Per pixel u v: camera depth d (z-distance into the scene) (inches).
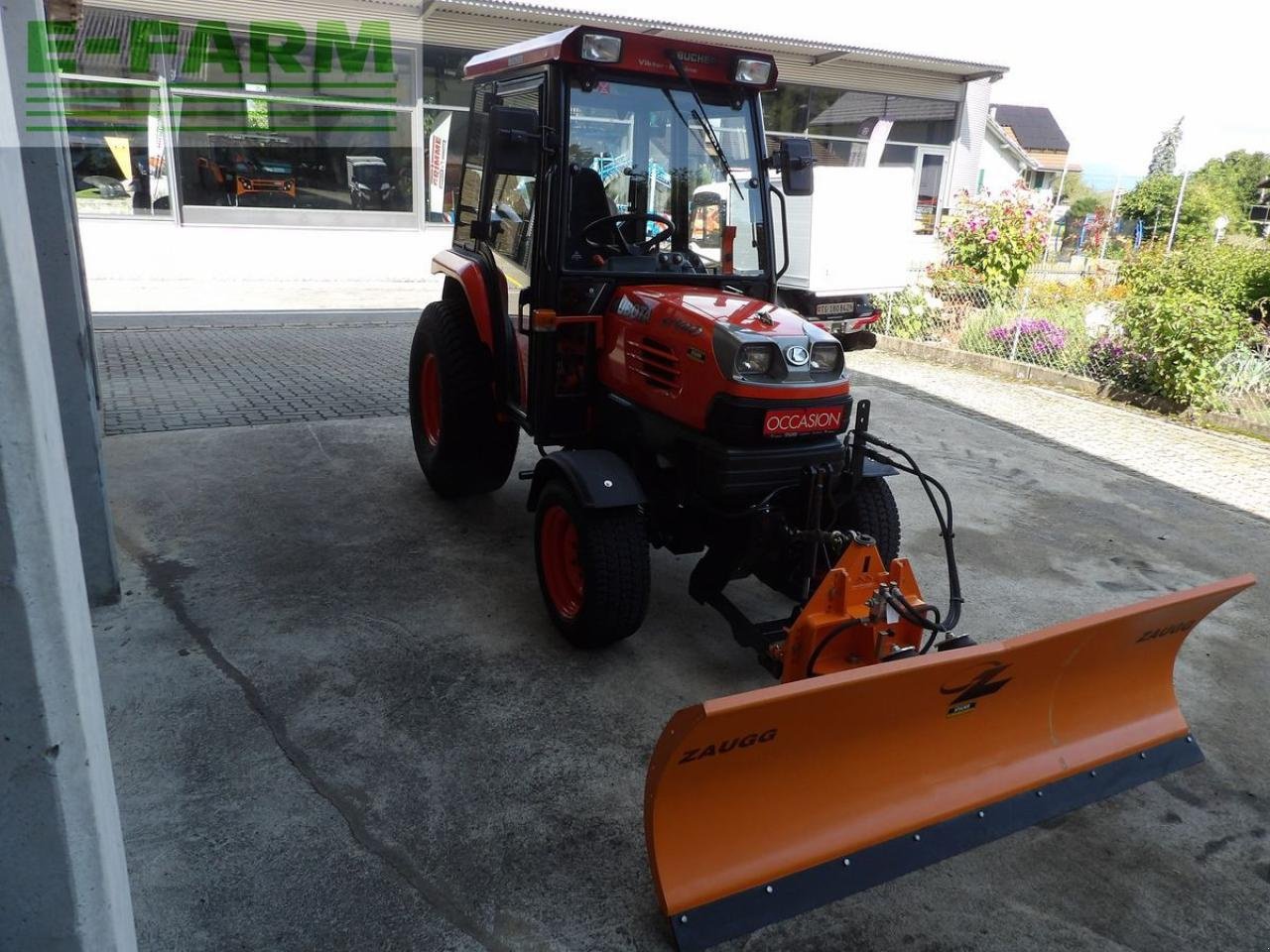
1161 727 125.3
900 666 93.8
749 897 94.0
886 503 151.0
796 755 97.4
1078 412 327.3
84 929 54.3
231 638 145.6
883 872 100.1
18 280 45.7
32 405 46.5
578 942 93.2
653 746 125.4
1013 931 98.0
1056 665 111.4
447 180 531.5
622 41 141.1
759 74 153.3
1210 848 112.2
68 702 50.6
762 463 128.9
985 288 444.8
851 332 413.4
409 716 128.6
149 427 243.8
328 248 515.8
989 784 109.9
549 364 153.2
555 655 146.9
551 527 148.7
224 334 364.8
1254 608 179.0
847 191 410.6
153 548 174.7
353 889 98.0
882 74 656.4
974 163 724.7
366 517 196.2
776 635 132.3
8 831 51.1
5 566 47.1
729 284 160.9
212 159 474.9
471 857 103.6
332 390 291.3
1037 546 204.7
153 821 105.7
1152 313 329.4
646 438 144.3
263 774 114.8
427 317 200.4
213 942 90.4
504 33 515.5
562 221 146.6
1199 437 300.7
